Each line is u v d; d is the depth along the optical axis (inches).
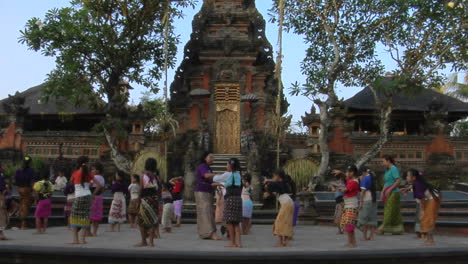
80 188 398.0
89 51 896.3
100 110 1013.2
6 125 1087.6
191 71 1133.1
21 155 1079.0
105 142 1011.3
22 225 544.7
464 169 1104.8
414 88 884.0
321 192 834.8
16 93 1112.8
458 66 876.6
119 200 530.9
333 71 828.6
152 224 378.9
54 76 878.4
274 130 1009.5
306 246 394.3
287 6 877.8
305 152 1029.2
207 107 1110.4
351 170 394.3
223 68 1119.0
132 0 919.7
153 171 386.0
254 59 1135.0
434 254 305.1
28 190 542.0
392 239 457.1
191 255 291.4
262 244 410.3
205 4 1190.9
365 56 904.9
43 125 1296.8
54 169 1004.6
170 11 943.7
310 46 907.4
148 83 967.6
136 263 295.6
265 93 1120.2
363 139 1101.1
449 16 849.5
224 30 1165.1
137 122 1042.7
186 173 816.3
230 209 380.5
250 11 1205.7
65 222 613.0
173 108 1117.7
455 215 601.3
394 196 490.3
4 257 300.4
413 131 1336.1
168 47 962.7
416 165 1115.3
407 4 821.2
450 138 1120.8
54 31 861.2
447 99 1286.9
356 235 500.7
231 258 289.3
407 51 888.9
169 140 1035.9
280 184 397.1
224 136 1098.7
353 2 850.1
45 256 299.6
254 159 850.8
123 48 932.0
